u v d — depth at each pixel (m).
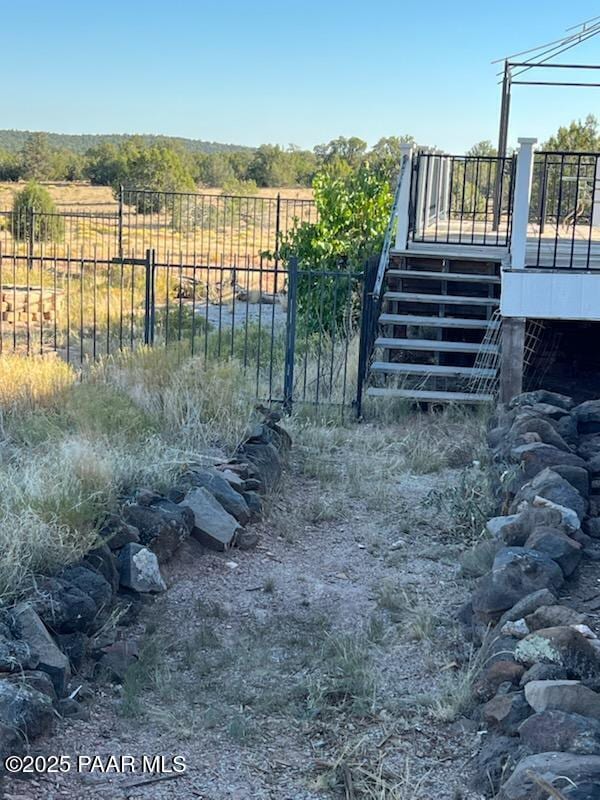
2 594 4.99
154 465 7.17
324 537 7.34
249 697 4.96
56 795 4.07
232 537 6.88
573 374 12.55
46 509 5.75
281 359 12.66
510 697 4.47
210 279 24.06
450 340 12.34
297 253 14.98
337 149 72.38
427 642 5.58
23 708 4.30
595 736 3.91
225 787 4.22
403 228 12.30
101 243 31.11
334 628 5.82
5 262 23.84
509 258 11.01
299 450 9.31
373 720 4.77
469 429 10.04
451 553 6.98
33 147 70.81
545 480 6.84
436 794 4.17
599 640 4.77
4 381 8.93
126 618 5.72
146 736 4.59
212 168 72.31
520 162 10.18
